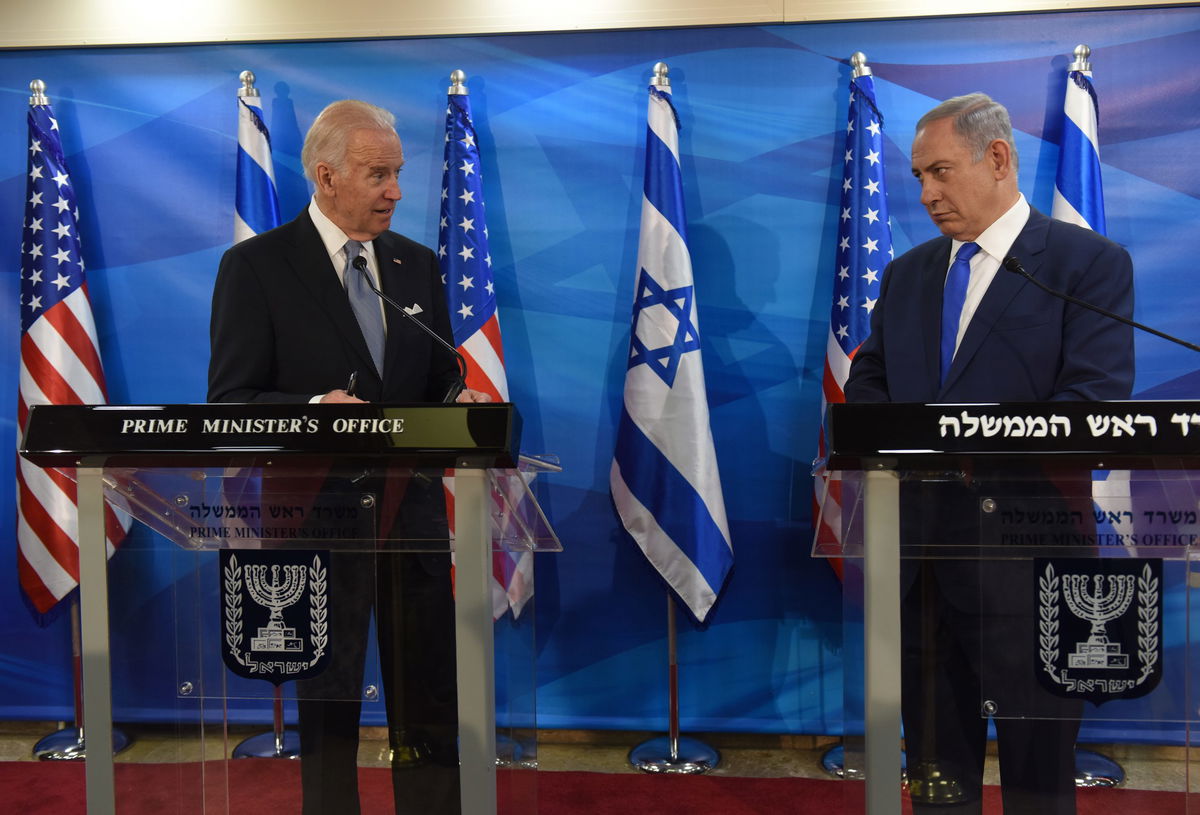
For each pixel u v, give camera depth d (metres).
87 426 1.52
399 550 1.53
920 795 1.46
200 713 1.56
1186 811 1.38
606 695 3.51
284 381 2.26
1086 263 2.19
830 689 3.42
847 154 3.24
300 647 1.55
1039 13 3.28
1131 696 1.39
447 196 3.30
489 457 1.43
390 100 3.48
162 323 3.55
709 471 3.22
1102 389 2.06
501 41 3.46
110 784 1.55
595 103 3.45
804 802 2.95
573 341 3.47
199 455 1.47
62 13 3.52
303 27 3.48
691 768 3.22
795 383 3.41
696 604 3.19
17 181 3.55
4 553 3.57
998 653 1.43
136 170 3.54
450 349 2.01
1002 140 2.30
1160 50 3.25
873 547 1.42
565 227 3.46
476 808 1.49
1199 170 3.25
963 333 2.29
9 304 3.55
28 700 3.59
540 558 3.51
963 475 1.42
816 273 3.40
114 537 1.57
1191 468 1.35
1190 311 3.26
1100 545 1.39
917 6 3.31
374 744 1.55
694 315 3.23
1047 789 1.42
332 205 2.33
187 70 3.52
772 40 3.39
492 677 1.51
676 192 3.24
